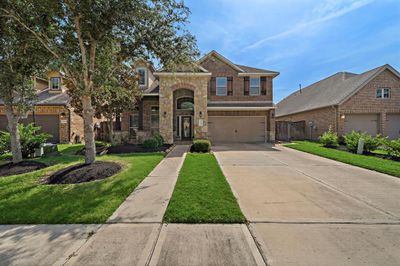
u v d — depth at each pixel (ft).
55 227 11.89
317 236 10.87
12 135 27.27
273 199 16.05
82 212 13.55
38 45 22.79
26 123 58.03
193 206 14.24
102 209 13.99
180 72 51.62
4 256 9.37
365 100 61.11
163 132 52.90
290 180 21.31
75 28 22.18
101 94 30.58
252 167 27.53
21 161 27.84
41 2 18.60
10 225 12.12
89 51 25.08
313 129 73.46
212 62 63.52
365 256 9.26
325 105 64.95
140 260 9.07
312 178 22.06
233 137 63.67
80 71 23.57
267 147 49.85
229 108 59.26
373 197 16.44
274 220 12.60
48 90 64.59
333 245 10.08
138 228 11.73
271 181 20.97
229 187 18.38
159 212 13.69
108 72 25.71
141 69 61.77
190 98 60.49
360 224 12.14
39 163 27.89
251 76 63.36
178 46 24.50
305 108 76.59
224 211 13.47
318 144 53.52
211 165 27.37
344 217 13.00
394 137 61.98
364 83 60.80
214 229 11.60
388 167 25.80
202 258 9.20
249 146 52.01
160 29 23.49
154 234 11.11
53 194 16.85
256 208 14.35
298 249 9.77
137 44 23.70
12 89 26.30
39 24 19.90
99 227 11.85
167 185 19.43
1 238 10.78
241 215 13.00
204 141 41.60
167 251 9.68
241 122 63.57
